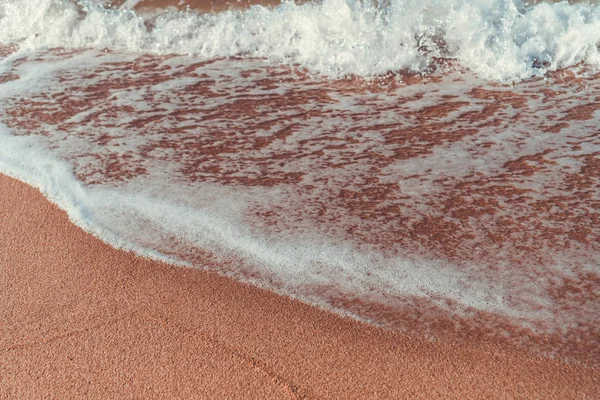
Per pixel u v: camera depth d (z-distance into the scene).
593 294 2.14
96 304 2.20
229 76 3.87
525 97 3.43
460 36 3.97
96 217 2.65
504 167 2.82
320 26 4.16
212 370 1.93
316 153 3.02
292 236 2.49
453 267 2.30
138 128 3.31
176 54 4.23
